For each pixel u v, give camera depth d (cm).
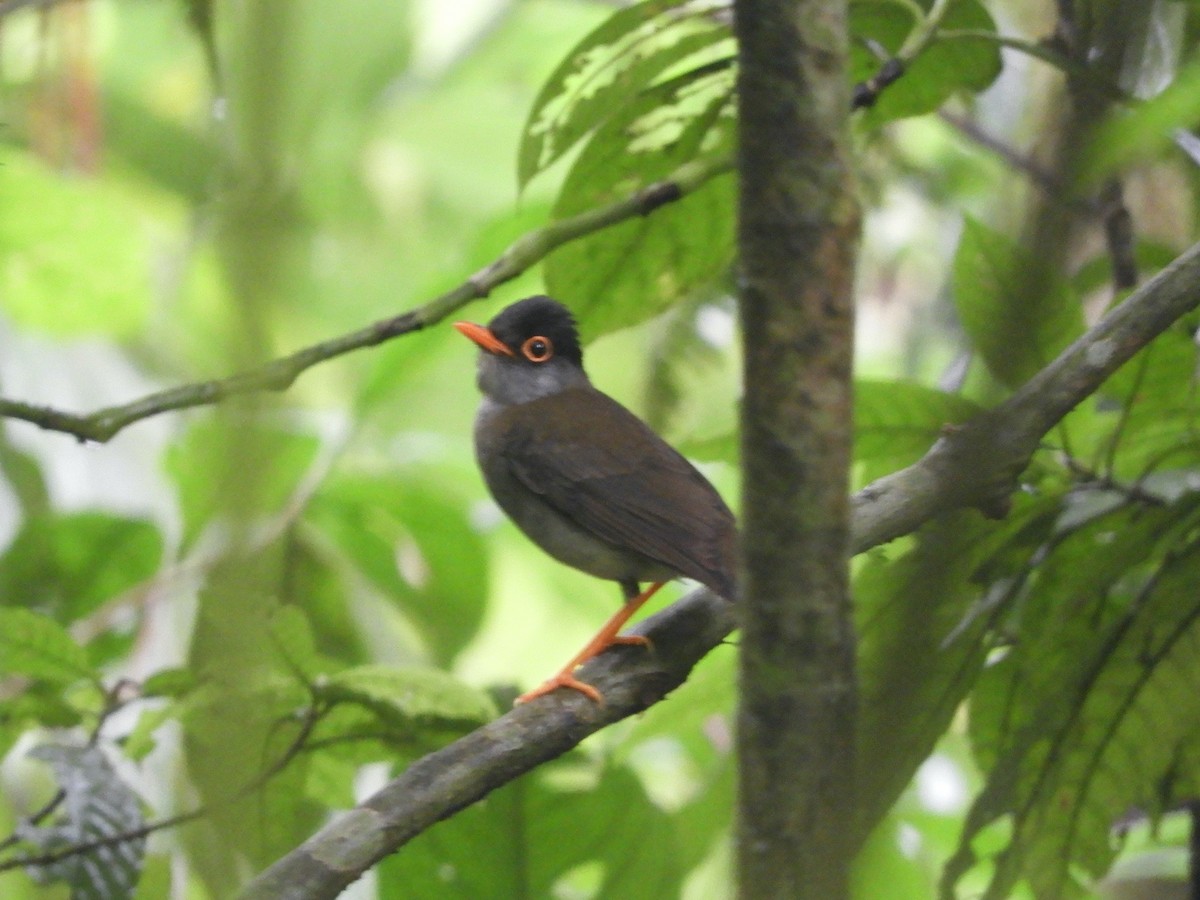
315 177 1644
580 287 842
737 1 396
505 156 1797
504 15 1733
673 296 847
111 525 1033
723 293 1038
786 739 415
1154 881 980
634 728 824
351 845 553
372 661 1046
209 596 583
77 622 984
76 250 1089
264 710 686
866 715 466
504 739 609
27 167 1037
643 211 703
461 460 1327
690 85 782
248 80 344
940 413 732
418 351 1057
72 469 1307
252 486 333
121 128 1477
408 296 1529
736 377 1113
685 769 1145
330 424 1163
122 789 681
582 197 820
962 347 847
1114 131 321
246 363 330
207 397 625
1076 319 680
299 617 672
